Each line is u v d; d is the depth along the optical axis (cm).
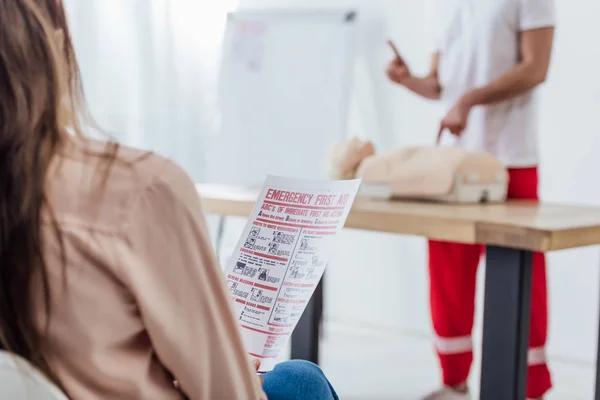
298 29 386
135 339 76
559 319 326
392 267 369
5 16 71
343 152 237
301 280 97
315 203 96
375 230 186
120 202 74
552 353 329
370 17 369
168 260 74
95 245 73
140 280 73
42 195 73
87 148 76
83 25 360
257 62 394
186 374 76
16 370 67
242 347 80
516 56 247
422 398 257
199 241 76
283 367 103
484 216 174
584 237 161
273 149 391
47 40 73
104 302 73
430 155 216
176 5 383
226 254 379
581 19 315
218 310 78
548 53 237
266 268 98
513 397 169
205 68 391
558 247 155
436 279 250
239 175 398
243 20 398
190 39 387
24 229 71
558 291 326
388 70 276
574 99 319
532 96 247
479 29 251
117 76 371
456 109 234
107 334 74
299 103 385
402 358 325
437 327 253
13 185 70
